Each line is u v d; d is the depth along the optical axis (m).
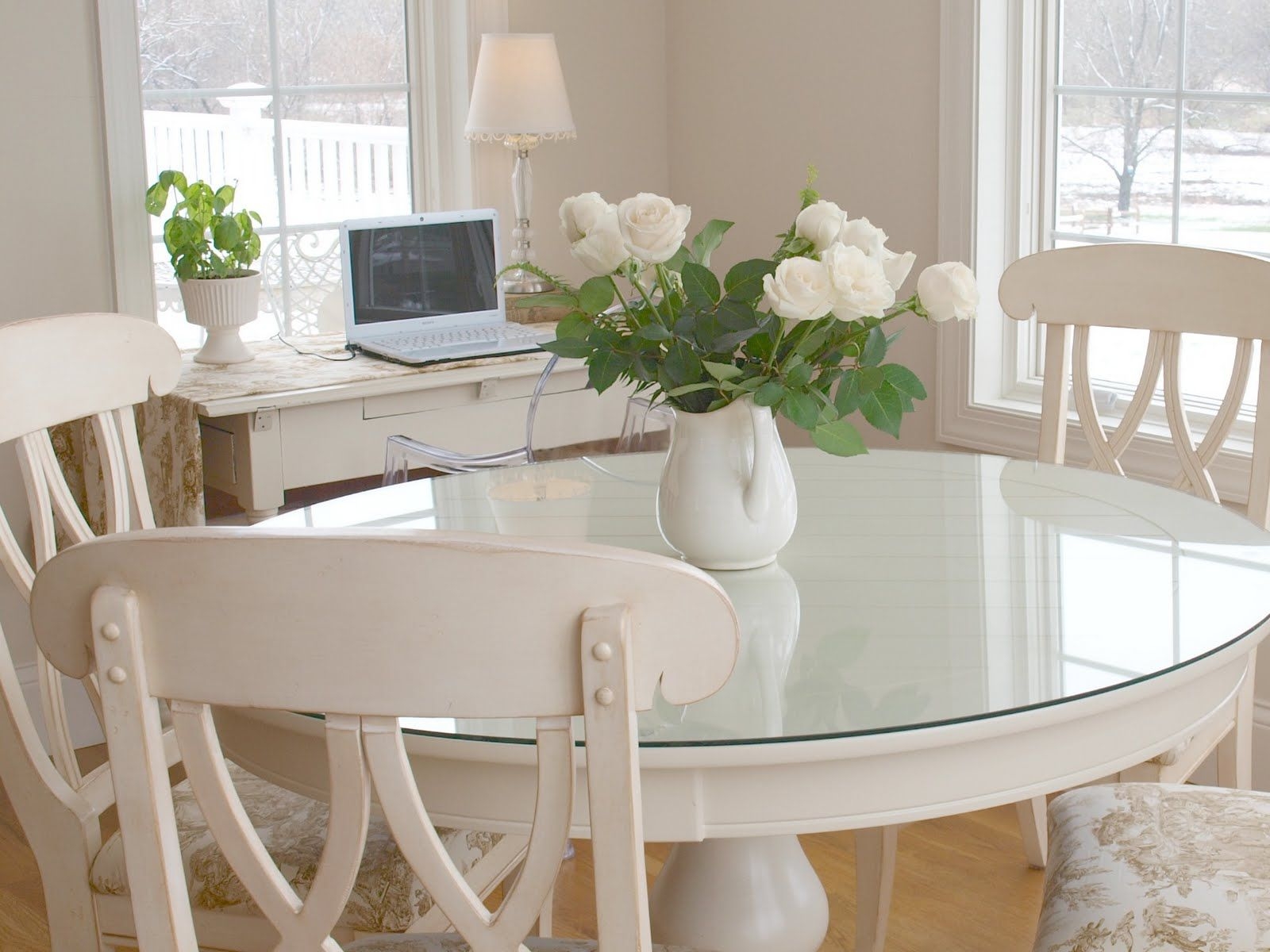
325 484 3.50
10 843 2.62
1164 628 1.38
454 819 1.25
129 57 3.00
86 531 1.78
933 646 1.35
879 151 3.29
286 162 3.44
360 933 1.52
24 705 1.53
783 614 1.45
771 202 3.59
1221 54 2.72
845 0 3.30
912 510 1.83
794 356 1.47
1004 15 3.01
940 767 1.22
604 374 1.51
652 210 1.42
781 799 1.21
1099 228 3.00
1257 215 2.71
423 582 0.88
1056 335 2.28
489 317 3.35
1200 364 2.87
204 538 0.90
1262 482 2.07
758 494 1.54
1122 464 2.87
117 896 1.54
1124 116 2.91
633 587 0.88
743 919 1.68
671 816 1.21
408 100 3.60
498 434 3.11
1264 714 2.69
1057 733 1.26
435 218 3.25
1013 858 2.54
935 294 1.49
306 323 3.53
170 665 0.95
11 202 2.91
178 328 3.31
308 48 3.42
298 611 0.90
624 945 0.95
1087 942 1.35
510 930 0.98
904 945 2.28
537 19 3.60
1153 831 1.49
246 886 1.02
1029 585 1.52
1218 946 1.29
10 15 2.86
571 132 3.37
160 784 0.99
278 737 1.30
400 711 0.91
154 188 2.99
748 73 3.59
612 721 0.90
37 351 1.71
